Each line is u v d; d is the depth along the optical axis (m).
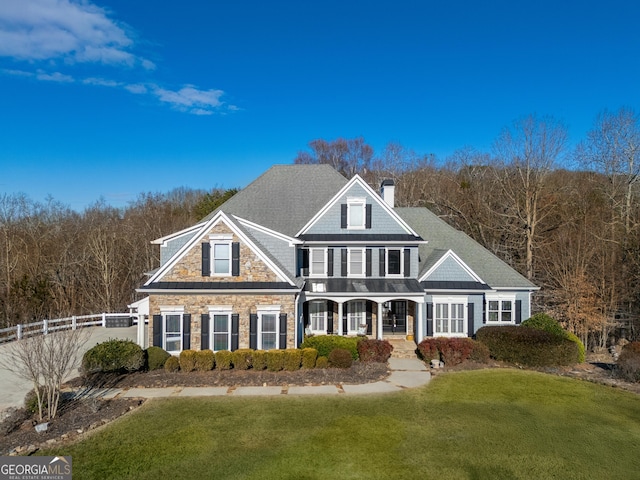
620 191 42.06
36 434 13.35
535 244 42.19
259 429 14.03
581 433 13.98
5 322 34.03
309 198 29.86
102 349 19.03
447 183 63.56
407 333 28.42
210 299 21.89
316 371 20.08
